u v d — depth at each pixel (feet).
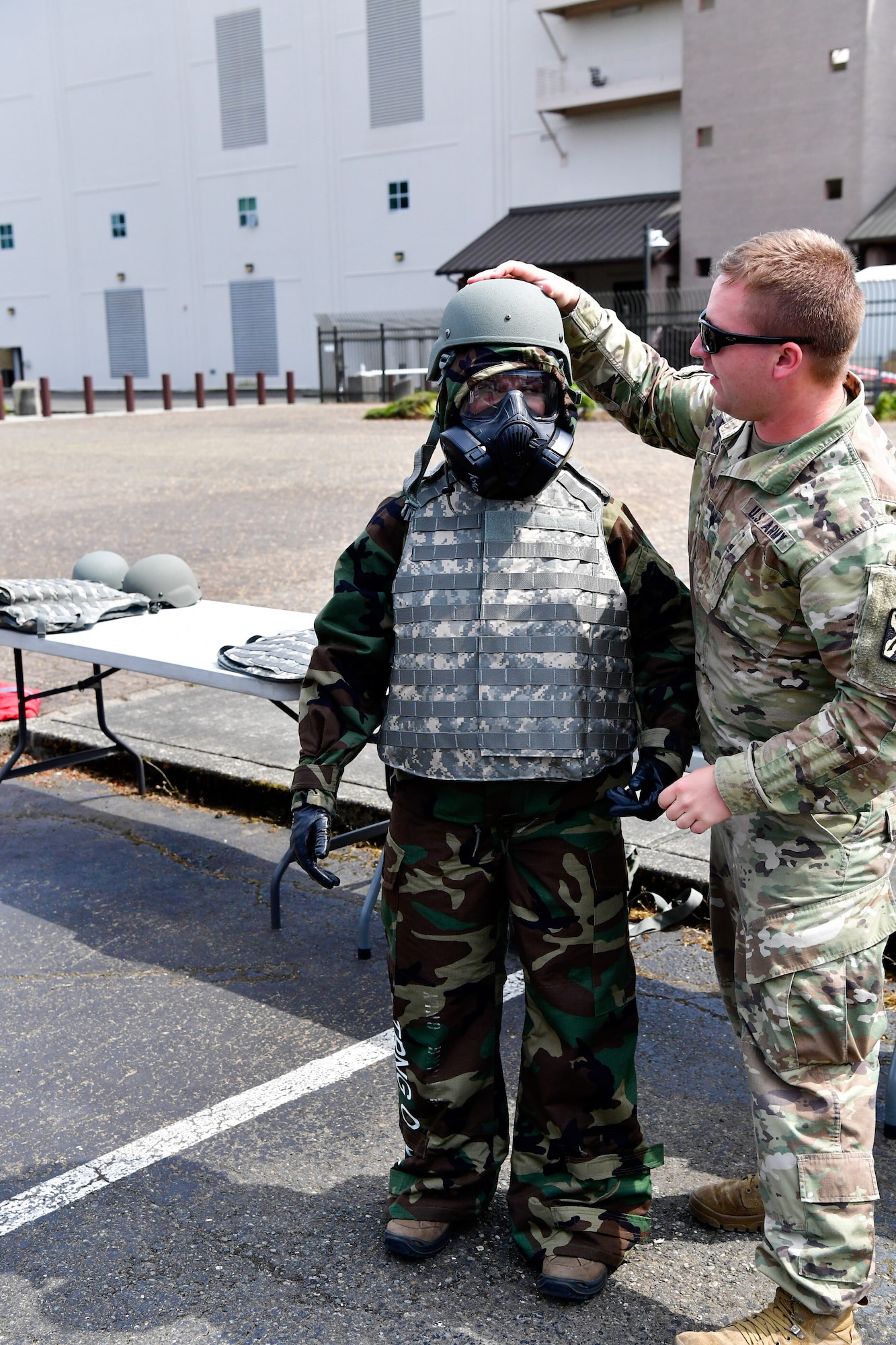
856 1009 6.20
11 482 48.08
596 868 7.05
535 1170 7.44
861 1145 6.21
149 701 19.34
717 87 95.09
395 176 116.88
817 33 89.30
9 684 19.62
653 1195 8.15
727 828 6.60
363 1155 8.73
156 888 13.42
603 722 6.95
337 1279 7.48
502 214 112.06
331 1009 10.81
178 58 126.00
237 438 67.67
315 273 123.24
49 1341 7.06
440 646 6.90
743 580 6.19
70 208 138.31
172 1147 8.88
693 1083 9.45
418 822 7.16
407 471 49.21
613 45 102.99
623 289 107.55
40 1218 8.14
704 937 11.85
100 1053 10.17
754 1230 7.81
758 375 5.88
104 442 67.10
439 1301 7.27
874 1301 7.16
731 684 6.43
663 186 103.81
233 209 127.03
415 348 114.01
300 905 12.91
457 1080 7.39
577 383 7.82
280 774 15.60
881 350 79.97
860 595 5.74
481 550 6.89
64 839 14.88
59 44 133.90
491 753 6.81
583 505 7.06
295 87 120.06
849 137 89.35
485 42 109.29
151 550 31.99
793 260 5.71
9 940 12.25
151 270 133.90
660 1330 7.00
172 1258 7.73
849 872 6.21
